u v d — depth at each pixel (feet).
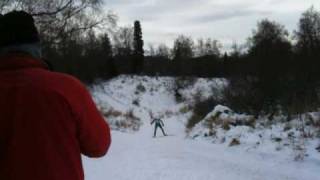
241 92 98.84
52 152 9.88
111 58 254.06
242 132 65.92
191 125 109.29
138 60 294.46
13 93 10.05
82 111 10.23
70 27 94.99
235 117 79.15
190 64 282.15
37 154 9.82
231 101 96.32
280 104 81.56
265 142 56.80
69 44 113.70
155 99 240.53
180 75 263.49
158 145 71.92
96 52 215.31
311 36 192.75
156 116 187.52
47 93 10.03
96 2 94.43
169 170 47.52
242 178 42.29
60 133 9.98
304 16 205.77
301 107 68.08
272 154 51.70
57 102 10.02
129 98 234.58
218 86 182.80
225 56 264.31
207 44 329.11
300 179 41.14
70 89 10.26
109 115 169.58
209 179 42.50
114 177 45.16
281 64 105.91
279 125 63.21
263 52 125.08
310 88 83.41
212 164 50.08
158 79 258.98
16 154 9.81
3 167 9.84
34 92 10.02
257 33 219.20
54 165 9.86
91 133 10.39
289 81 90.63
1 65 10.32
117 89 239.30
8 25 10.33
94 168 50.93
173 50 313.12
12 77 10.21
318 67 101.04
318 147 49.08
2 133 9.95
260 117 76.95
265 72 98.02
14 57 10.34
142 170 48.26
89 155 10.90
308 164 46.03
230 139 65.77
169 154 59.57
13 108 9.97
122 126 148.15
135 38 298.56
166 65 290.15
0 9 79.56
